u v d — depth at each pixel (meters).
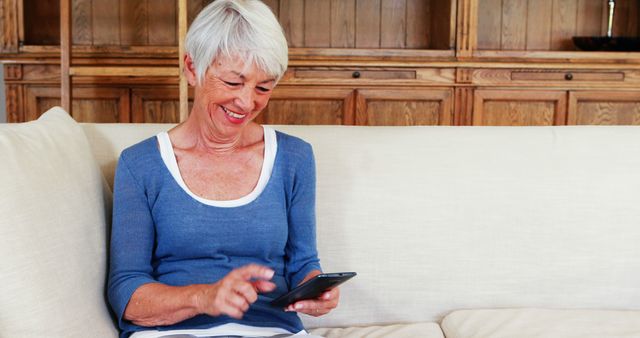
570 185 1.69
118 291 1.27
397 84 3.58
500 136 1.73
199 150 1.38
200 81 1.32
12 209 1.12
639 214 1.69
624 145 1.74
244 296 1.14
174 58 3.59
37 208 1.16
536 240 1.66
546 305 1.66
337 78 3.57
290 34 3.94
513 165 1.69
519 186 1.68
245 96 1.30
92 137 1.59
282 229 1.39
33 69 3.44
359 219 1.62
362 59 3.55
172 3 3.83
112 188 1.55
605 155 1.72
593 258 1.67
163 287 1.24
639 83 3.67
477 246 1.64
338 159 1.64
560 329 1.49
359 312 1.61
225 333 1.28
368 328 1.57
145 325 1.26
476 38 3.74
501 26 3.99
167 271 1.35
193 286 1.21
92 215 1.33
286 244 1.46
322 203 1.61
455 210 1.65
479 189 1.66
